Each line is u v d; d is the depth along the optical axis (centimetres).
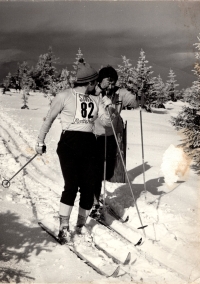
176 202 537
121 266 343
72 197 400
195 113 806
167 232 420
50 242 391
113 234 416
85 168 408
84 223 417
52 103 405
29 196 552
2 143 995
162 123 2050
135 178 691
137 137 1354
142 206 503
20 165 761
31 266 331
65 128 406
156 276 325
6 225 421
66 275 318
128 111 2812
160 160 880
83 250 370
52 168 768
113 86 491
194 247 390
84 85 405
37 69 5509
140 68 3662
